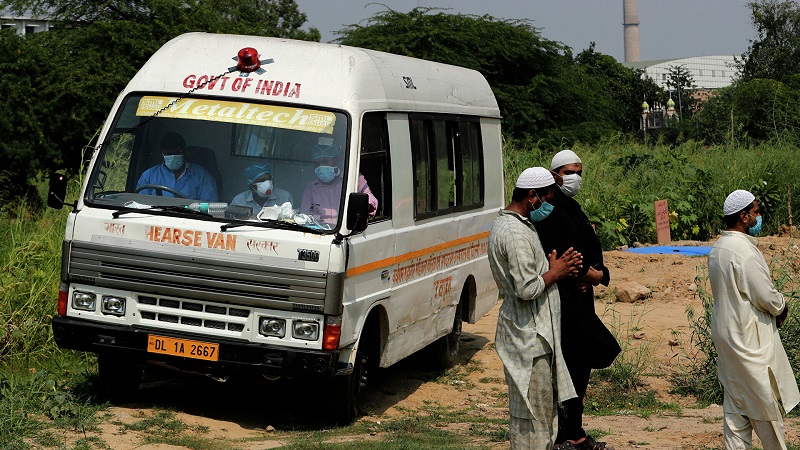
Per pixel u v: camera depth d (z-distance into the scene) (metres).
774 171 24.95
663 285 15.23
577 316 6.50
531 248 5.73
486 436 7.89
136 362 8.27
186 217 7.59
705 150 28.52
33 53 22.62
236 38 8.41
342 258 7.42
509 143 25.12
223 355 7.45
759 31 57.59
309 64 8.11
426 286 9.44
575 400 6.60
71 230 7.73
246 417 8.34
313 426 8.21
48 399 7.52
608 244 19.25
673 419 8.57
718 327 6.25
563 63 35.47
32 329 10.25
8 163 22.05
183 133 7.87
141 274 7.57
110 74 23.61
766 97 37.75
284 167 7.71
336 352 7.46
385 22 32.94
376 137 8.33
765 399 6.10
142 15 27.28
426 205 9.43
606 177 23.39
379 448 6.99
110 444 6.81
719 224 23.17
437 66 10.38
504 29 33.22
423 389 10.09
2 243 12.07
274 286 7.39
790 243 17.64
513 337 5.78
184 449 6.88
